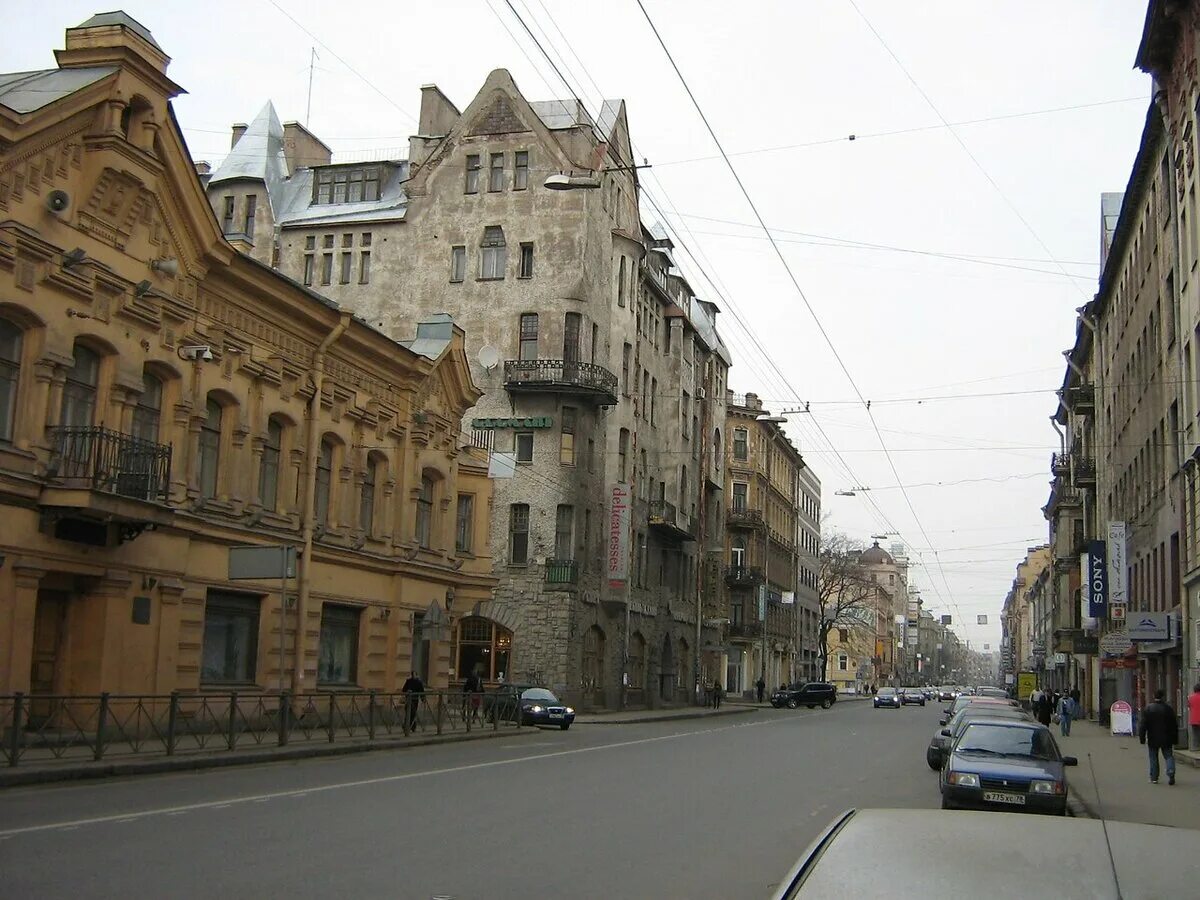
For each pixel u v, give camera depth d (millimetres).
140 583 22859
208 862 10055
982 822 3877
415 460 33812
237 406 25938
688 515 65938
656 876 10492
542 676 47625
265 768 19484
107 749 18250
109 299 21906
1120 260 47094
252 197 54156
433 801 15320
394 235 51875
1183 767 26781
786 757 26438
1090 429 59844
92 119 21500
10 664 19641
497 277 50406
